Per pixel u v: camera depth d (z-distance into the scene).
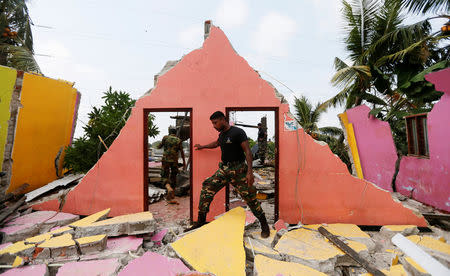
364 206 3.59
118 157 3.89
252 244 2.82
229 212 3.37
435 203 4.57
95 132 5.88
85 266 2.42
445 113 4.29
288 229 3.21
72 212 3.93
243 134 2.96
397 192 5.72
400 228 3.23
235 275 2.25
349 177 3.62
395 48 7.84
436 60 8.09
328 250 2.67
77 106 6.80
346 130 7.35
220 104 3.76
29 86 5.05
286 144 3.70
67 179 5.68
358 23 8.29
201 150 3.78
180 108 3.81
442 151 4.39
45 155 5.55
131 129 3.87
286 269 2.31
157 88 3.83
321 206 3.67
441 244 2.77
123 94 6.62
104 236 2.81
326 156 3.66
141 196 3.87
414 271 2.13
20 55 9.17
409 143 5.51
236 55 3.76
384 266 2.52
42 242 2.75
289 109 3.71
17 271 2.35
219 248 2.59
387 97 7.87
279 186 3.71
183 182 5.76
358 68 6.77
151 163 8.41
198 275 2.10
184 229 3.57
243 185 3.01
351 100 8.88
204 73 3.78
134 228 3.04
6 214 3.42
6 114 4.49
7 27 9.55
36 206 3.97
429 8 6.86
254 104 3.73
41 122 5.41
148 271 2.20
